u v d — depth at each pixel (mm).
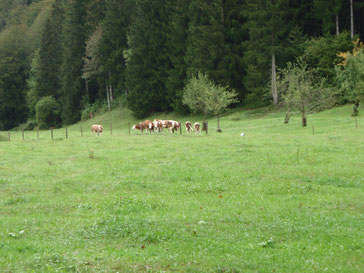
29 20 159000
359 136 32500
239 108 68375
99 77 93125
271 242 10172
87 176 19891
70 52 95625
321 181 17688
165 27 78375
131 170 21281
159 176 19438
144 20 80500
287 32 67375
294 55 64688
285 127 44656
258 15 63500
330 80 59188
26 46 126688
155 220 11914
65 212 13945
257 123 51375
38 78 108688
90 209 14219
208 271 8469
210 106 47250
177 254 9344
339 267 8633
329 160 22281
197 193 16406
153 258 9125
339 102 53250
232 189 16859
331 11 61969
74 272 8320
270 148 27766
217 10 69312
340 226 11375
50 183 18703
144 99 78312
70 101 95750
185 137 38625
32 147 32312
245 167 21109
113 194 16281
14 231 11453
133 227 11211
